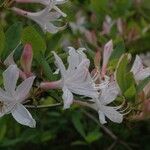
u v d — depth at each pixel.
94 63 0.25
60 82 0.23
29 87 0.22
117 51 0.28
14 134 0.44
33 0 0.26
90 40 0.40
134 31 0.44
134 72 0.27
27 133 0.44
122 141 0.42
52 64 0.26
